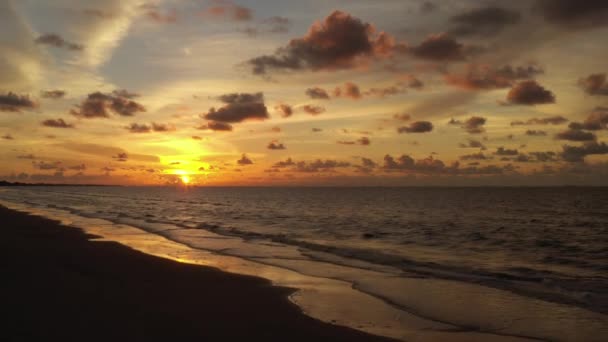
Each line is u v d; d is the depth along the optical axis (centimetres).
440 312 941
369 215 4381
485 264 1609
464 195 12194
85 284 1067
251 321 827
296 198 9869
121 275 1212
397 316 905
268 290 1095
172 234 2417
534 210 5388
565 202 7650
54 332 704
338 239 2323
